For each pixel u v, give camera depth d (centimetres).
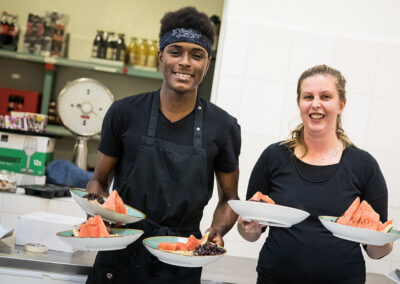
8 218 264
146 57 375
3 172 269
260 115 273
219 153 169
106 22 406
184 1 409
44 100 377
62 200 267
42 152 293
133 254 163
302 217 151
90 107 322
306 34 272
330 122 170
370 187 172
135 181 161
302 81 174
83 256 203
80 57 405
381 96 274
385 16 274
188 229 167
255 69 272
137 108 164
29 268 188
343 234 150
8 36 369
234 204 153
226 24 271
